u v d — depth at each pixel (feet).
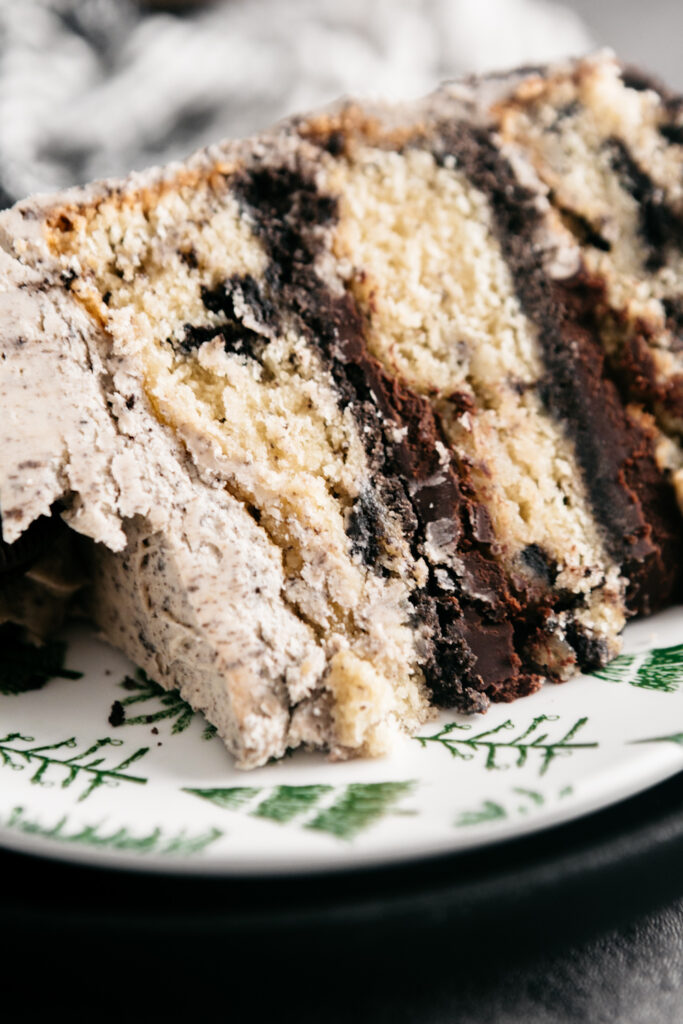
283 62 1.13
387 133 0.82
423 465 0.80
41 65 1.12
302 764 0.74
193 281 0.78
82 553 0.83
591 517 0.82
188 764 0.74
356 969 0.67
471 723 0.76
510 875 0.69
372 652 0.77
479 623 0.79
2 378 0.74
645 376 0.85
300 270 0.80
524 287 0.84
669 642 0.81
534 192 0.84
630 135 0.86
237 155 0.80
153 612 0.78
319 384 0.80
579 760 0.71
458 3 1.23
